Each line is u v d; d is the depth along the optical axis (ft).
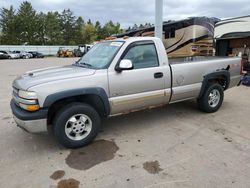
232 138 13.33
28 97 10.97
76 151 12.17
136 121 16.39
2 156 11.78
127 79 13.10
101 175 10.00
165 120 16.48
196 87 16.19
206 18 39.01
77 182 9.57
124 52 13.16
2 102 22.80
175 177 9.73
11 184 9.51
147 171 10.21
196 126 15.26
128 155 11.64
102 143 13.03
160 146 12.53
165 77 14.49
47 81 11.39
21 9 202.59
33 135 14.24
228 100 21.93
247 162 10.74
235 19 38.86
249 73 31.07
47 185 9.41
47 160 11.33
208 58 19.34
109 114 13.30
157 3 29.32
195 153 11.68
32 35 204.03
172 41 42.24
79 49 141.28
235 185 9.13
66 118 11.78
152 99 14.29
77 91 11.66
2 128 15.52
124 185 9.31
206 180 9.48
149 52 14.12
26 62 88.99
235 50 41.45
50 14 225.15
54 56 158.20
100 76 12.35
